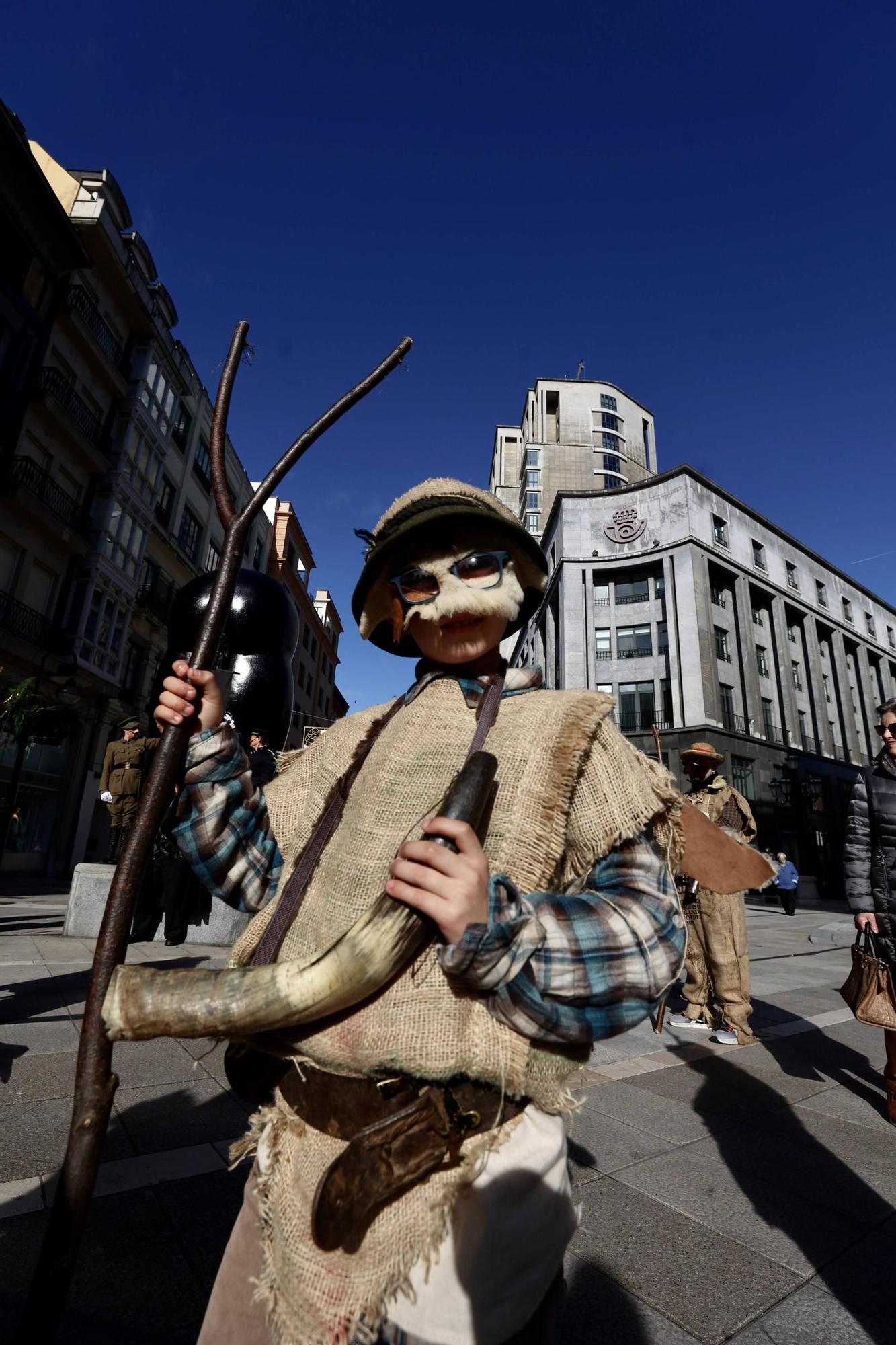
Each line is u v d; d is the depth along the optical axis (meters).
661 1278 1.78
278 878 0.98
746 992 4.17
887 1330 1.60
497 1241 0.70
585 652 30.20
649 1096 3.16
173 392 24.58
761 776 28.05
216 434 0.98
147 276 22.92
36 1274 0.64
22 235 17.61
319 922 0.82
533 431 54.34
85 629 19.47
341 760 1.01
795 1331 1.59
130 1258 1.68
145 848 0.79
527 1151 0.74
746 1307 1.67
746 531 32.53
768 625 33.00
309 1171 0.75
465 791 0.70
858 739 36.41
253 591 6.13
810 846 29.20
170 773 0.85
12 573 17.69
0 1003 4.04
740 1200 2.21
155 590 23.73
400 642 1.29
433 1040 0.70
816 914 17.80
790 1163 2.51
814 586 36.06
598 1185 2.27
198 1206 1.94
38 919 8.23
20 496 17.00
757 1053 3.98
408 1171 0.68
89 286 20.22
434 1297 0.69
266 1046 0.78
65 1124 2.42
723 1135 2.74
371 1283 0.68
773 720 31.47
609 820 0.77
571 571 31.38
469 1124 0.71
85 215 19.70
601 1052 3.86
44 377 18.28
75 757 19.53
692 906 4.39
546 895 0.72
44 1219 1.80
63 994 4.32
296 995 0.67
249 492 31.80
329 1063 0.74
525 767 0.80
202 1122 2.51
